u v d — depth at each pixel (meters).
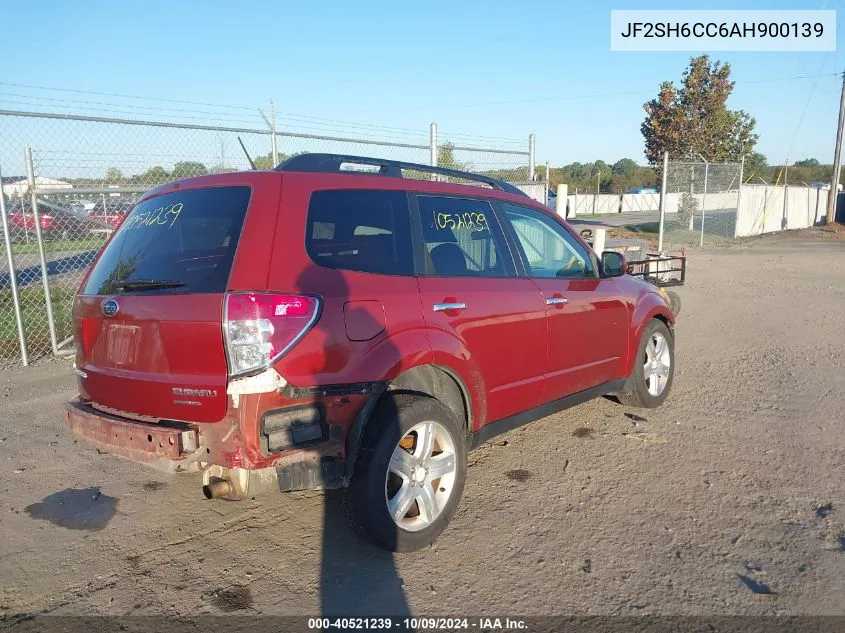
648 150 35.44
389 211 3.87
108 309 3.51
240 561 3.62
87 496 4.47
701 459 4.89
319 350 3.20
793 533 3.79
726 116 33.28
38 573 3.53
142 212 3.87
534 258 4.82
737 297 12.88
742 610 3.11
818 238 28.64
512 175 13.13
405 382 3.70
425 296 3.78
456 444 3.78
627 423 5.71
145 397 3.33
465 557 3.61
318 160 3.80
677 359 7.99
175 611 3.18
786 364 7.62
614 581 3.36
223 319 3.05
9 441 5.48
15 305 7.75
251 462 3.06
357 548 3.73
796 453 4.96
